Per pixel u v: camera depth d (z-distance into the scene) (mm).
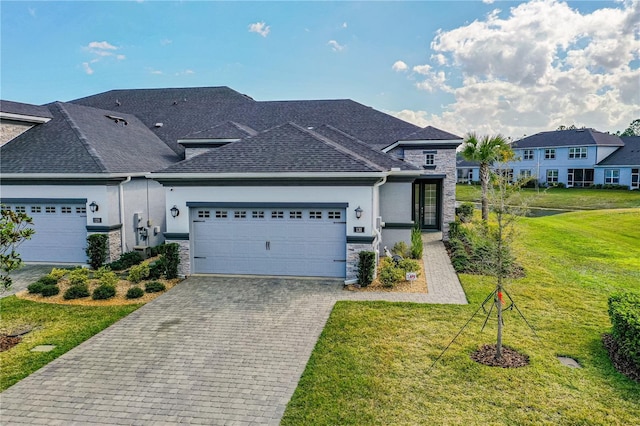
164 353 8461
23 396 6891
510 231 8273
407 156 20750
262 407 6484
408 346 8461
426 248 19141
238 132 20875
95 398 6824
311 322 10039
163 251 14227
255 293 12312
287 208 13734
